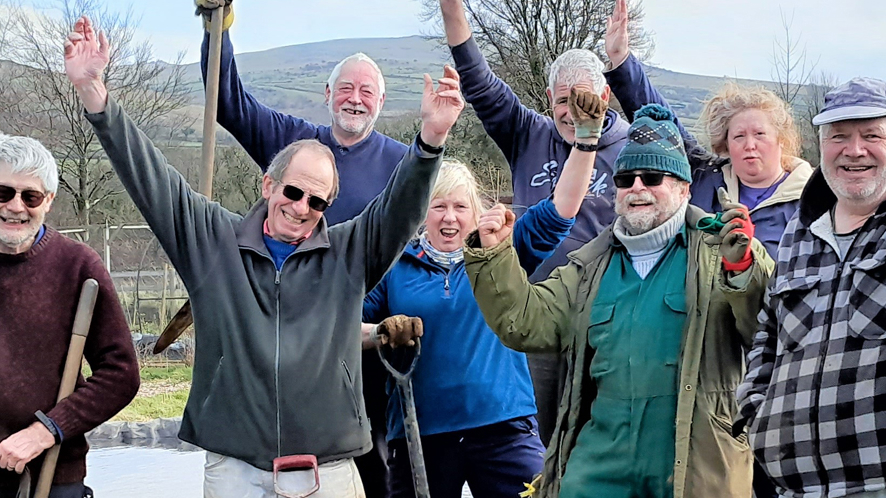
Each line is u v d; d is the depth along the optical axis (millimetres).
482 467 3932
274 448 3162
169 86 20703
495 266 3262
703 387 3000
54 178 3303
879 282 2656
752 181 4199
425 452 3971
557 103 4691
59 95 18672
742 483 2992
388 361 4043
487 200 4578
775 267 2971
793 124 4223
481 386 3900
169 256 3283
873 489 2598
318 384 3203
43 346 3285
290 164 3297
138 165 3203
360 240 3373
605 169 4637
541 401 4492
